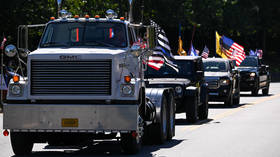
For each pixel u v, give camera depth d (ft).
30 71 85.92
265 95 261.85
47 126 84.79
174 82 138.21
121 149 95.96
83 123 84.12
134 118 83.51
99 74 84.94
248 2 574.15
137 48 89.71
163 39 142.00
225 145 98.84
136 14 251.19
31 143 92.32
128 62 91.30
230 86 188.24
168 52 142.92
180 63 146.30
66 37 93.30
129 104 84.02
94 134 93.15
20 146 88.84
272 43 605.73
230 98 191.21
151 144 101.50
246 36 461.37
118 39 92.63
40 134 91.09
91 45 92.12
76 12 211.82
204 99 149.69
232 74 193.88
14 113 85.51
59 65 85.46
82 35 93.09
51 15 235.81
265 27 575.38
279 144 99.55
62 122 84.43
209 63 195.31
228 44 233.76
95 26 93.35
